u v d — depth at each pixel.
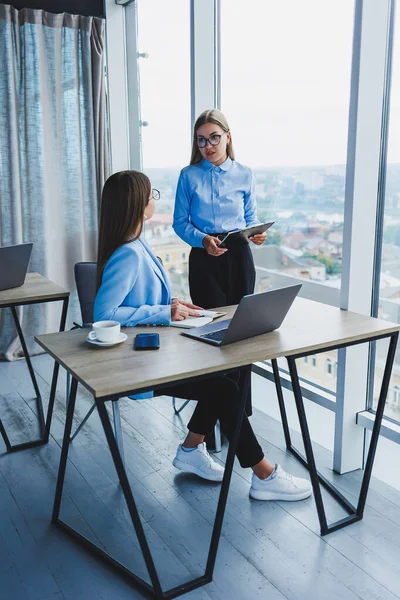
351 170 2.51
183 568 2.14
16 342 4.48
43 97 4.34
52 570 2.14
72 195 4.59
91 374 1.87
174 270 4.39
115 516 2.46
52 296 3.00
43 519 2.46
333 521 2.40
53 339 2.25
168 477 2.76
